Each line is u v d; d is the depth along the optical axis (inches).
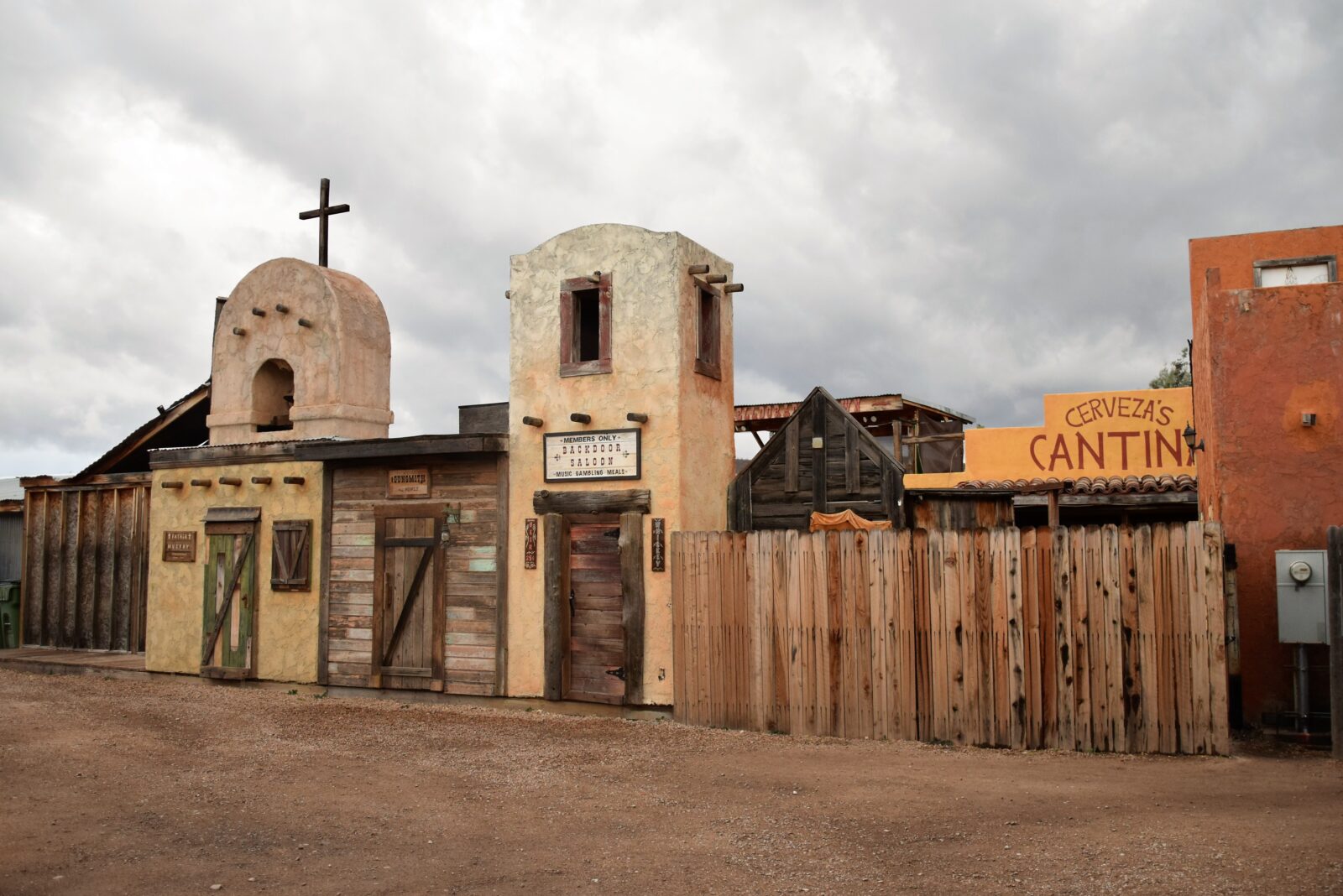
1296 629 385.4
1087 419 686.5
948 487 640.4
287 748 400.8
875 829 277.7
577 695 490.3
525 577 509.4
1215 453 422.0
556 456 507.5
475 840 274.8
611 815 298.7
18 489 812.0
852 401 851.4
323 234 647.8
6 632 754.8
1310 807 290.7
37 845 268.4
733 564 448.8
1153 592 376.5
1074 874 233.5
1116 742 378.3
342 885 238.4
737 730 441.4
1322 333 409.7
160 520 621.0
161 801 315.3
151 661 613.9
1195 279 525.7
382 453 532.4
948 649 404.2
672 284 492.1
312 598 563.8
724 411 536.1
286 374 639.1
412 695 530.0
